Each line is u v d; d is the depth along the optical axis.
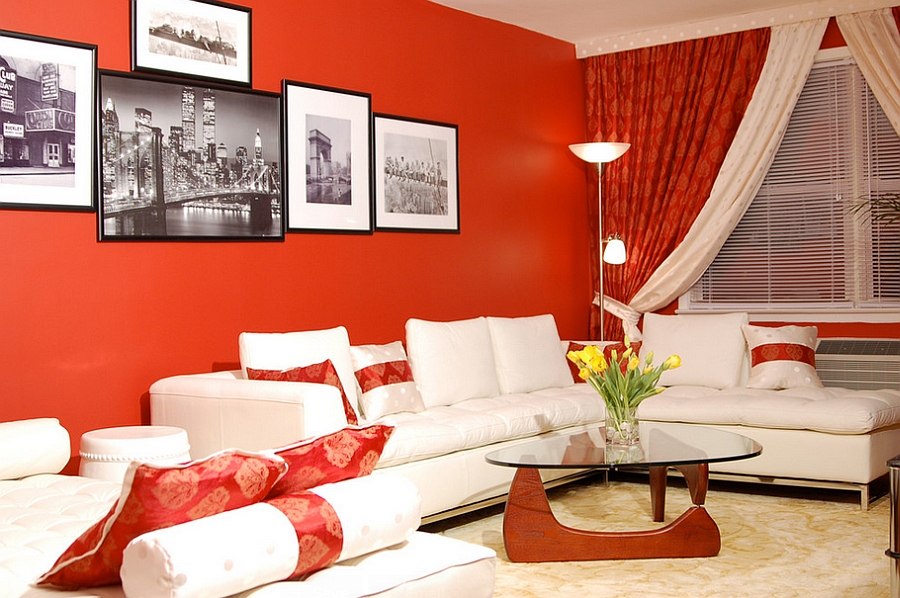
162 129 4.99
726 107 7.28
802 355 6.22
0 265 4.36
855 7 6.75
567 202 7.84
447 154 6.72
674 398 6.02
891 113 6.70
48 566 2.68
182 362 5.08
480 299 6.99
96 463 4.14
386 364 5.32
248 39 5.41
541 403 5.64
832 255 7.10
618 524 4.93
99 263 4.73
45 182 4.50
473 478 4.99
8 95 4.38
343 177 5.96
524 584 3.94
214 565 2.31
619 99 7.81
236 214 5.34
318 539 2.58
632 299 7.73
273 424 4.27
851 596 3.70
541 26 7.39
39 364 4.49
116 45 4.82
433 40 6.64
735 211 7.27
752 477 5.61
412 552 2.88
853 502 5.43
